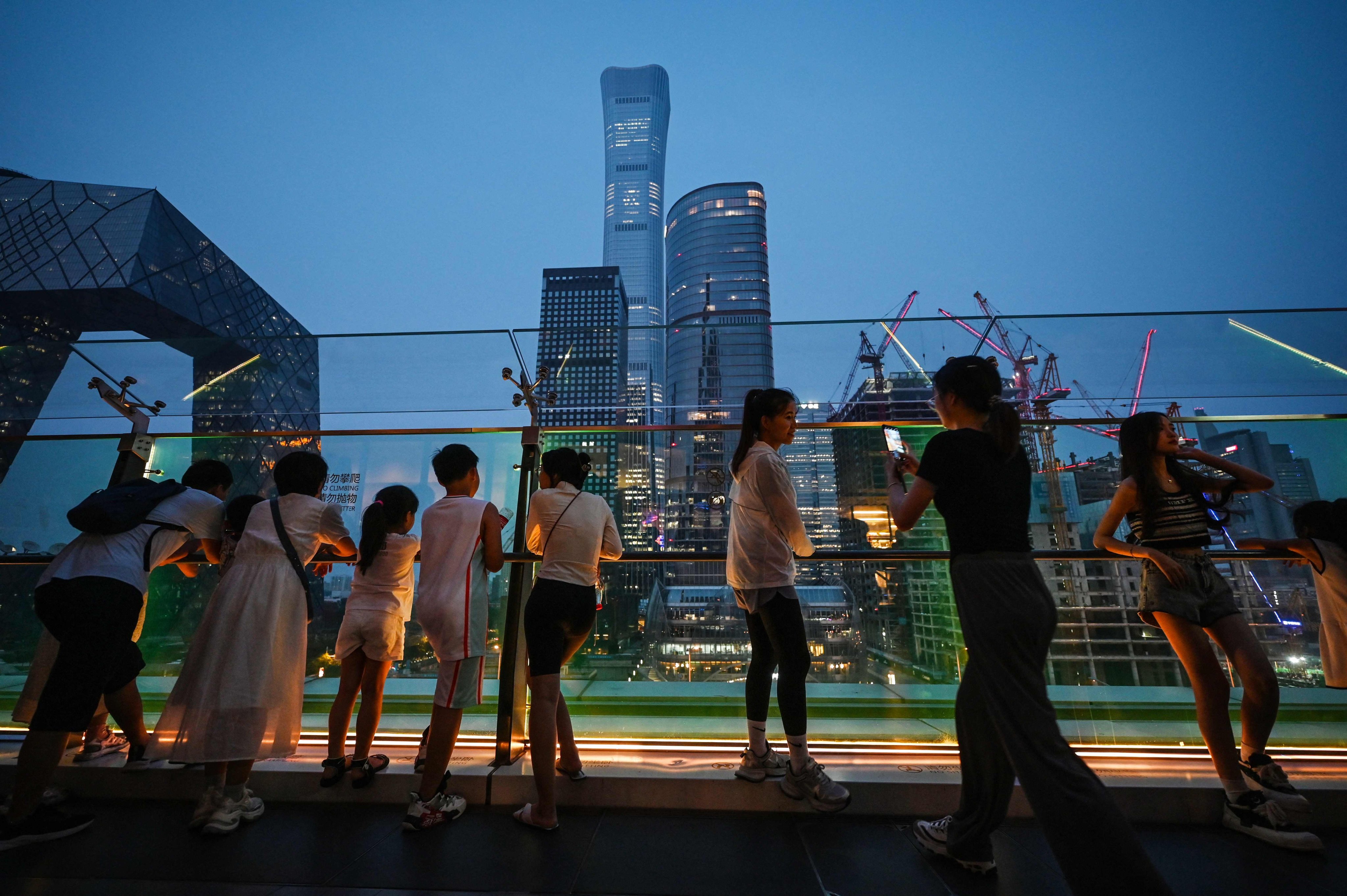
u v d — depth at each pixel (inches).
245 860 67.2
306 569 108.6
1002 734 52.3
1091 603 109.0
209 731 74.5
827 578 111.7
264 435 137.8
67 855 68.2
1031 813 78.7
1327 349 126.7
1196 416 125.0
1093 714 102.1
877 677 106.7
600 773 86.0
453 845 71.2
